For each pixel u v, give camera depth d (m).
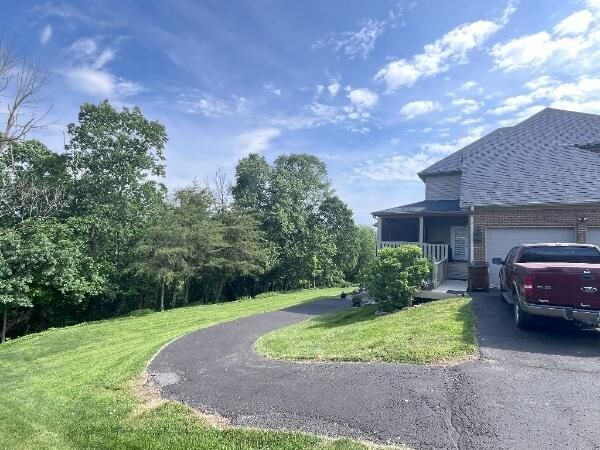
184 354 7.82
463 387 4.50
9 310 17.97
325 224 33.38
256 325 11.34
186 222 20.47
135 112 21.42
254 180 29.05
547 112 17.47
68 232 18.11
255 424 4.06
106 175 20.33
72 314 20.95
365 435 3.61
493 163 14.66
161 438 3.91
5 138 15.44
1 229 16.31
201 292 25.20
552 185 12.44
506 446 3.25
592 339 6.52
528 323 7.05
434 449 3.28
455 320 7.76
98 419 4.60
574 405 3.96
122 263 20.91
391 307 10.53
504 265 9.68
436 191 18.27
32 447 4.02
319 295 20.53
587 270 6.30
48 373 7.77
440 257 14.49
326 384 5.03
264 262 24.17
